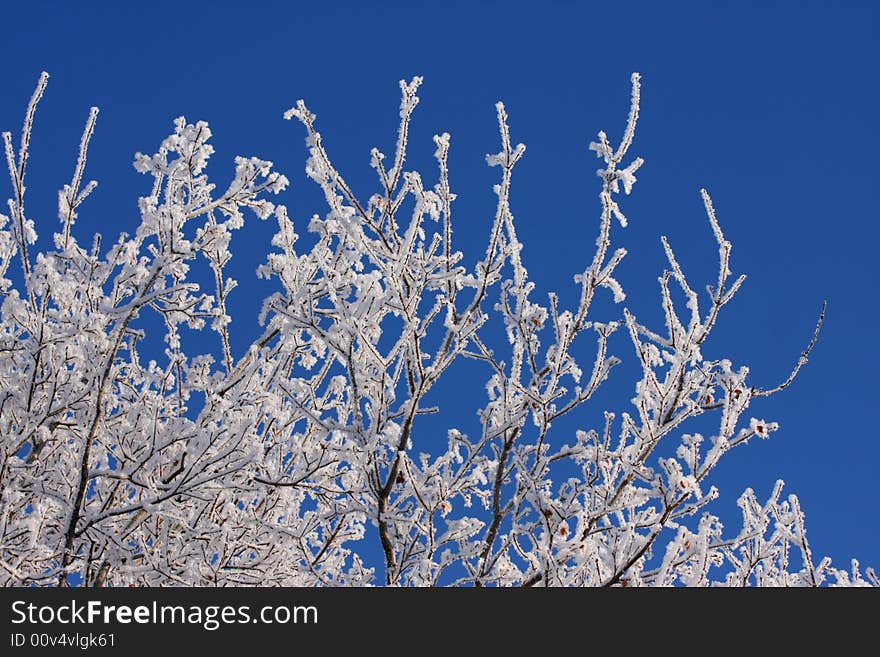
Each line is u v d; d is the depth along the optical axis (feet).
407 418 19.27
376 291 19.19
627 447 20.10
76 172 21.65
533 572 19.86
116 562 19.80
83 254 20.94
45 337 20.33
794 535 19.63
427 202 19.34
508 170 19.58
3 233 22.80
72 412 23.09
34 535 18.69
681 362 19.33
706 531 17.46
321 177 19.07
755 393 19.11
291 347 23.06
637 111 19.34
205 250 20.68
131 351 22.61
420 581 19.86
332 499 22.06
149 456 19.81
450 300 20.43
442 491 20.20
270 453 22.98
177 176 20.06
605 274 19.83
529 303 20.67
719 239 19.85
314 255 21.47
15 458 20.58
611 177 19.43
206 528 20.48
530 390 19.85
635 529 19.89
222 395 21.67
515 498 19.86
